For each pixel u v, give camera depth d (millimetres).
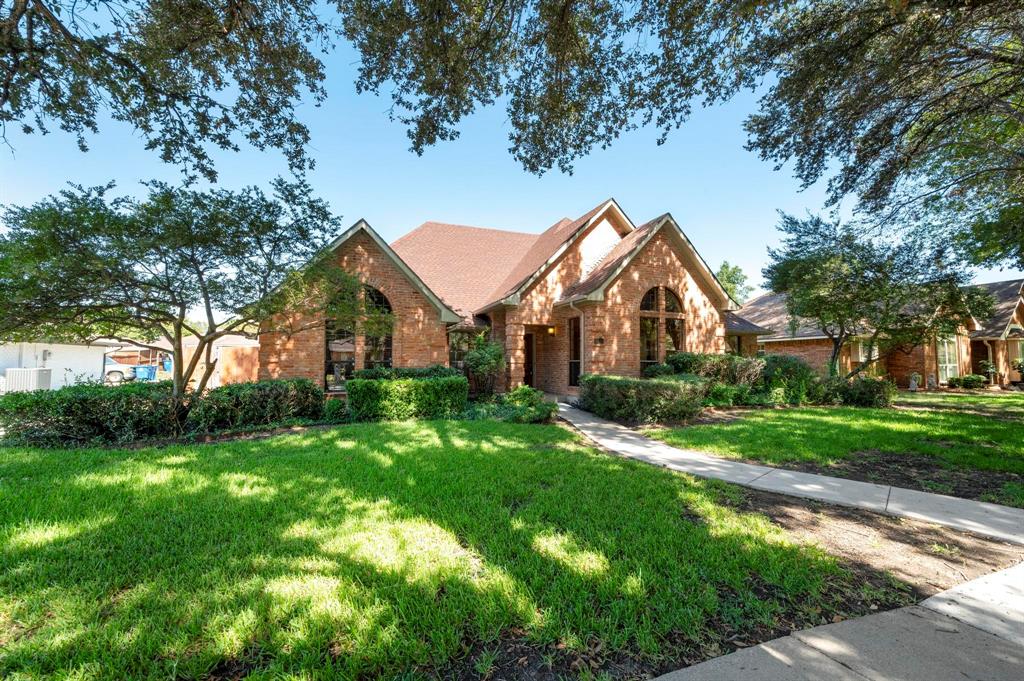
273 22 6414
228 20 6316
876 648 2291
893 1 5898
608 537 3537
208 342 8906
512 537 3547
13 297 7047
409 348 13305
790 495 5016
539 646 2287
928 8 6707
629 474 5473
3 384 15734
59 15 6082
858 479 5680
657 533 3678
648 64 6883
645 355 14875
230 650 2240
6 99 6473
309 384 9781
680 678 2055
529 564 3078
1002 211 12352
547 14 6273
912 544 3713
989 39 8414
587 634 2348
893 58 7512
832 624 2521
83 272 7312
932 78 8625
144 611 2549
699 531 3707
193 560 3115
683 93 7223
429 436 7926
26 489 4629
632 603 2592
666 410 10047
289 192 8617
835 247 14969
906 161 10000
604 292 13859
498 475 5332
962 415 11258
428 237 20109
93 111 6941
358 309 10227
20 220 7023
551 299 15516
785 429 8961
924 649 2285
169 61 6652
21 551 3250
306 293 9492
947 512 4473
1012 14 7316
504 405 12289
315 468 5582
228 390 8859
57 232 7031
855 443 7574
